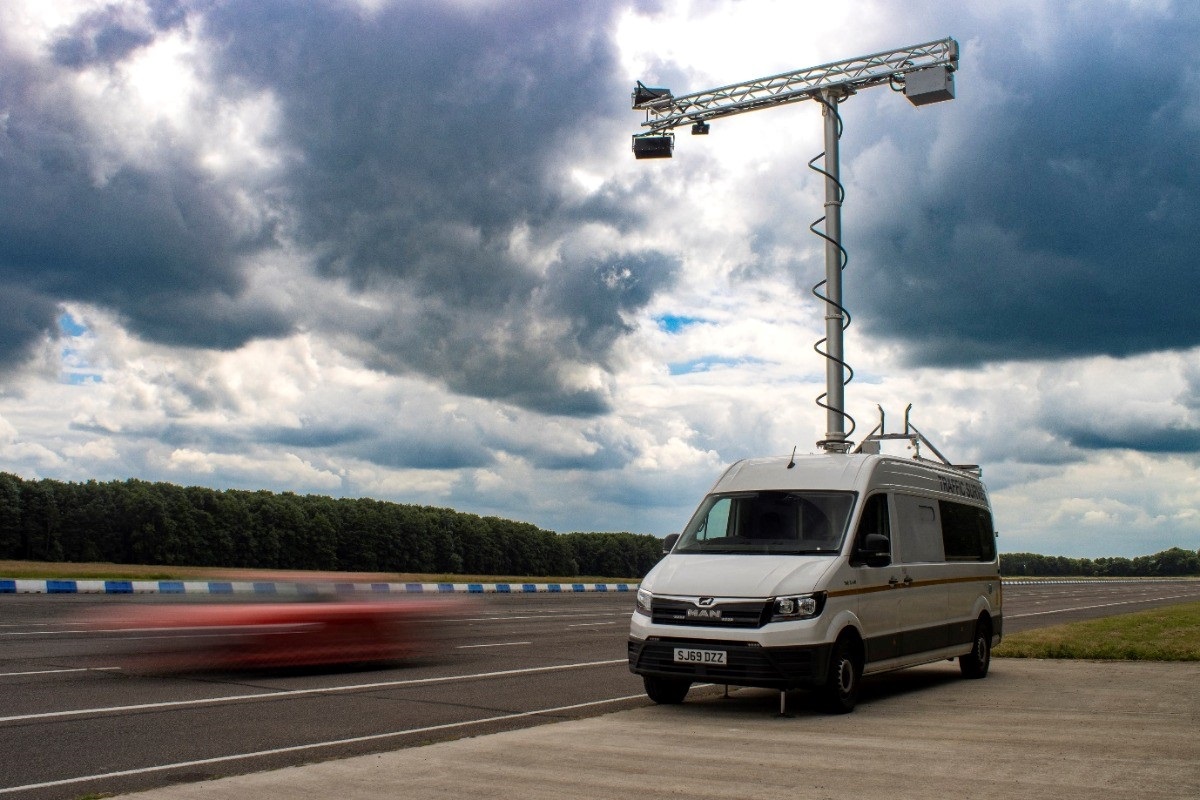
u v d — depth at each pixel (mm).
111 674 11719
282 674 12391
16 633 16578
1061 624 24281
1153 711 9680
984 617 13109
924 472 12078
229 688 10977
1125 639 18453
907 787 6238
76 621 19312
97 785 6414
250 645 11711
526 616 27281
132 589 35062
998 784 6324
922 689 11648
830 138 17562
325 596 12492
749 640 9023
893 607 10578
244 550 91188
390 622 12852
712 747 7680
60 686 10695
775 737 8172
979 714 9523
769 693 11242
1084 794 6035
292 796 6012
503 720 9195
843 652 9539
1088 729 8555
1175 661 14969
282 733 8312
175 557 86938
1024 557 174750
